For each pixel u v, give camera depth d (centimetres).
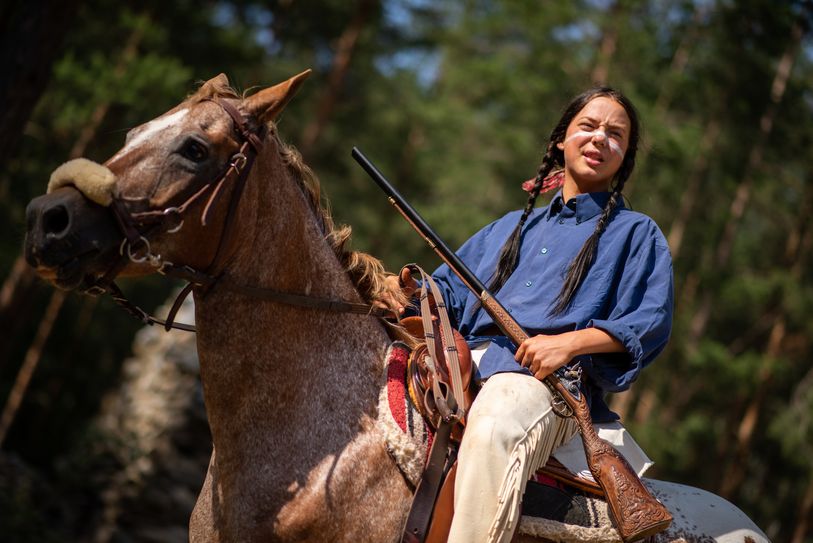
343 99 2030
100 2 1449
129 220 255
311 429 282
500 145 1911
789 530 2031
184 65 1544
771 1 1580
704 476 2041
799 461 1817
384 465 282
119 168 260
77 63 1228
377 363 297
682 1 1645
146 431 1150
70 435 1919
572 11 1631
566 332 299
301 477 277
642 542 303
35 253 247
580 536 290
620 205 329
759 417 1998
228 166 272
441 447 288
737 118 1692
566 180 343
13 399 1688
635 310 305
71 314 2080
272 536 273
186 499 1124
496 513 277
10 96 732
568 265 315
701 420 1817
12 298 1322
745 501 2052
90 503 1112
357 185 2069
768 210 2016
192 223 266
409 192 2095
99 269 258
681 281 1759
